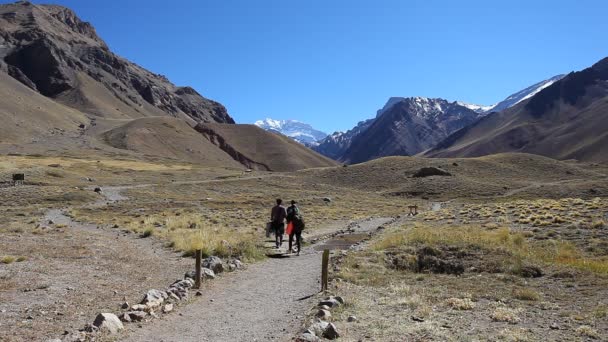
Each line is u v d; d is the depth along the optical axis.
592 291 13.88
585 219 29.55
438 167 128.12
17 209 46.44
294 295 13.17
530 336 9.71
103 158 158.62
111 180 98.19
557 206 37.91
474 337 9.56
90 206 53.91
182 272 16.17
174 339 9.18
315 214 51.53
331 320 10.53
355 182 121.81
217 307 11.79
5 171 81.50
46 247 20.06
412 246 19.75
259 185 109.31
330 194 98.00
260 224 37.00
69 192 61.56
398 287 14.27
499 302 12.73
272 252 22.03
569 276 15.83
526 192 97.31
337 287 14.01
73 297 12.04
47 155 147.00
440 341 9.27
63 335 9.04
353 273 16.45
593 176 129.38
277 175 131.00
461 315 11.39
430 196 102.00
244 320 10.62
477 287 14.62
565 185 101.19
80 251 19.45
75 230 28.64
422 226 31.84
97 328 9.19
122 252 20.05
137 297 12.35
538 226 29.03
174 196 76.19
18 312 10.48
